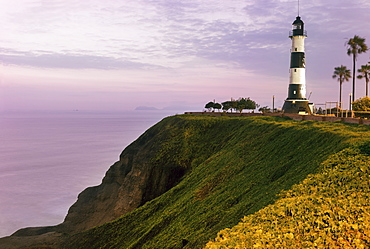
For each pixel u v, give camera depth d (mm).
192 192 44969
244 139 55344
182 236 32375
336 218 17422
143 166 66312
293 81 91062
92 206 75750
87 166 163750
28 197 107188
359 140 28766
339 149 28562
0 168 160125
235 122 69938
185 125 74188
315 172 25531
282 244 16359
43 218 86812
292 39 91188
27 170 154750
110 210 72188
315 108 91500
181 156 64500
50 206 97188
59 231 71312
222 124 71375
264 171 36000
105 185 78438
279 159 37656
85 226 71375
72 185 124188
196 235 29422
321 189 21422
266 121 61969
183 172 62156
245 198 31359
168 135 72188
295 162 33156
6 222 83562
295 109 89750
